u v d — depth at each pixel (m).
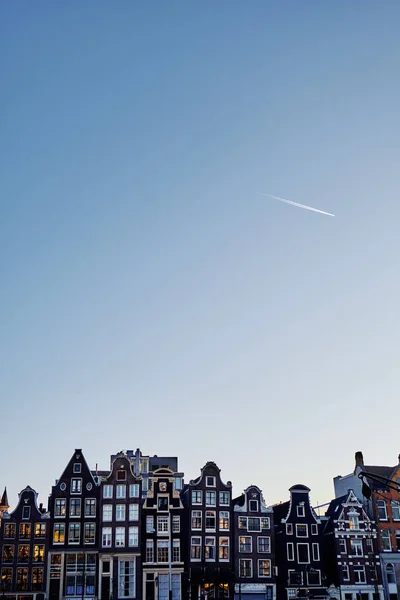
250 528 102.56
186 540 100.12
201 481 104.00
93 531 100.25
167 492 103.06
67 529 99.88
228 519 102.50
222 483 104.62
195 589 97.31
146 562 98.25
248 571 99.88
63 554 98.12
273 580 99.81
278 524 107.38
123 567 97.31
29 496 101.31
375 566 101.94
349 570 101.56
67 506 101.25
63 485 102.62
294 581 100.12
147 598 96.25
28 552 98.19
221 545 100.62
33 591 95.94
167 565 98.25
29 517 100.06
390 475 111.12
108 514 100.31
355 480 113.88
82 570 97.25
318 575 101.25
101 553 97.56
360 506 105.88
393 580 102.31
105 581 96.56
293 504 105.56
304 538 103.44
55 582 96.88
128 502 101.19
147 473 117.69
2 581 96.25
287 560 101.81
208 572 98.44
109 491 101.81
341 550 102.50
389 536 105.19
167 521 101.25
